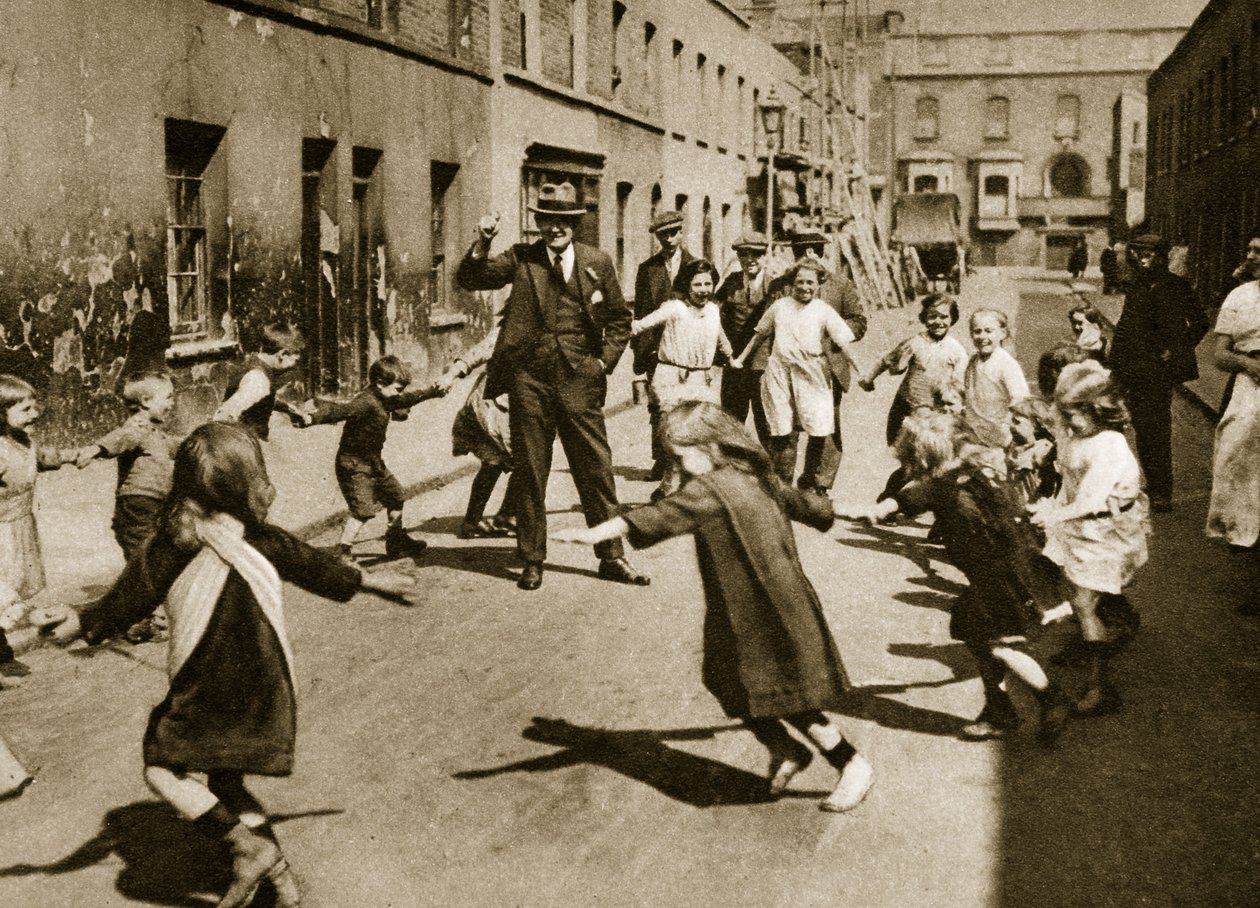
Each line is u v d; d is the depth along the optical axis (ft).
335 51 49.65
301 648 21.36
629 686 19.58
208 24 41.60
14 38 33.65
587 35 80.43
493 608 23.82
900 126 272.51
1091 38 265.34
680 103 104.94
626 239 90.43
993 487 17.22
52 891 13.33
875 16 273.33
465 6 61.98
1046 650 21.54
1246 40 107.24
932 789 15.88
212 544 12.69
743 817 15.08
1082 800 15.56
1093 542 18.48
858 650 21.53
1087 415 18.56
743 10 181.68
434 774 16.25
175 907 13.05
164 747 12.36
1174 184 158.51
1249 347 24.47
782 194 117.50
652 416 36.52
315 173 49.98
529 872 13.76
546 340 24.94
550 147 72.28
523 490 25.14
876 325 105.40
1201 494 35.01
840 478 37.83
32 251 34.60
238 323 43.80
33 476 19.98
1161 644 21.72
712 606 14.97
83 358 36.60
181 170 42.04
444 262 62.13
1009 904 13.10
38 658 20.61
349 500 26.48
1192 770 16.40
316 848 14.26
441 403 52.70
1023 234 266.57
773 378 32.81
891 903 13.11
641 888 13.42
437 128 59.00
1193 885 13.47
